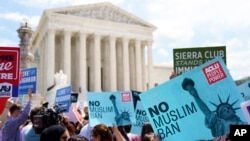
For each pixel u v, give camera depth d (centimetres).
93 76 9594
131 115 1243
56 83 6706
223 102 719
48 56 8875
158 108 770
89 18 9544
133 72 10506
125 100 1258
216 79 728
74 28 9331
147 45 10431
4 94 1124
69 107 1852
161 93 771
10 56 1141
